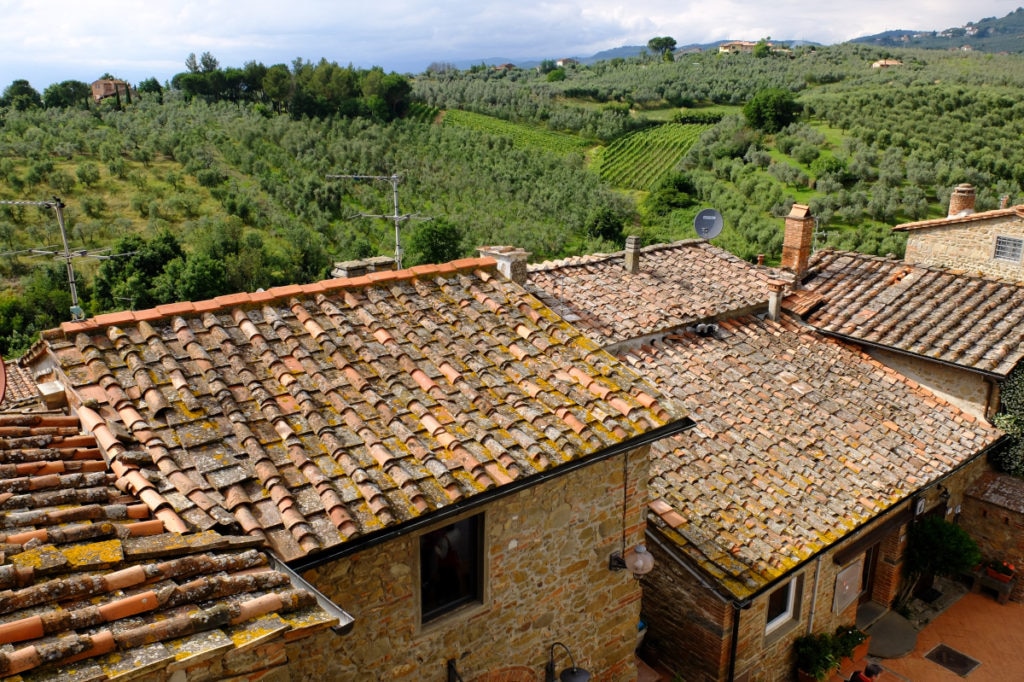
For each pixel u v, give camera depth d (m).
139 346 6.72
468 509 6.18
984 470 15.05
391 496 5.87
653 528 9.81
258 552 4.93
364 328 7.81
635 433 7.26
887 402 14.24
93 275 38.41
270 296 7.70
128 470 5.48
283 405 6.51
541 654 7.56
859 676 11.75
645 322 14.03
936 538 13.28
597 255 16.70
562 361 8.09
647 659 10.61
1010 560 14.23
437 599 6.75
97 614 3.84
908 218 42.44
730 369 13.88
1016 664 12.52
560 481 7.16
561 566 7.47
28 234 40.00
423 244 43.22
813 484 11.52
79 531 4.55
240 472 5.73
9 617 3.73
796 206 17.09
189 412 6.17
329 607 4.64
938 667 12.41
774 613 11.27
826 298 16.98
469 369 7.59
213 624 4.02
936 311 15.70
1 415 6.22
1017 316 14.87
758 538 10.05
